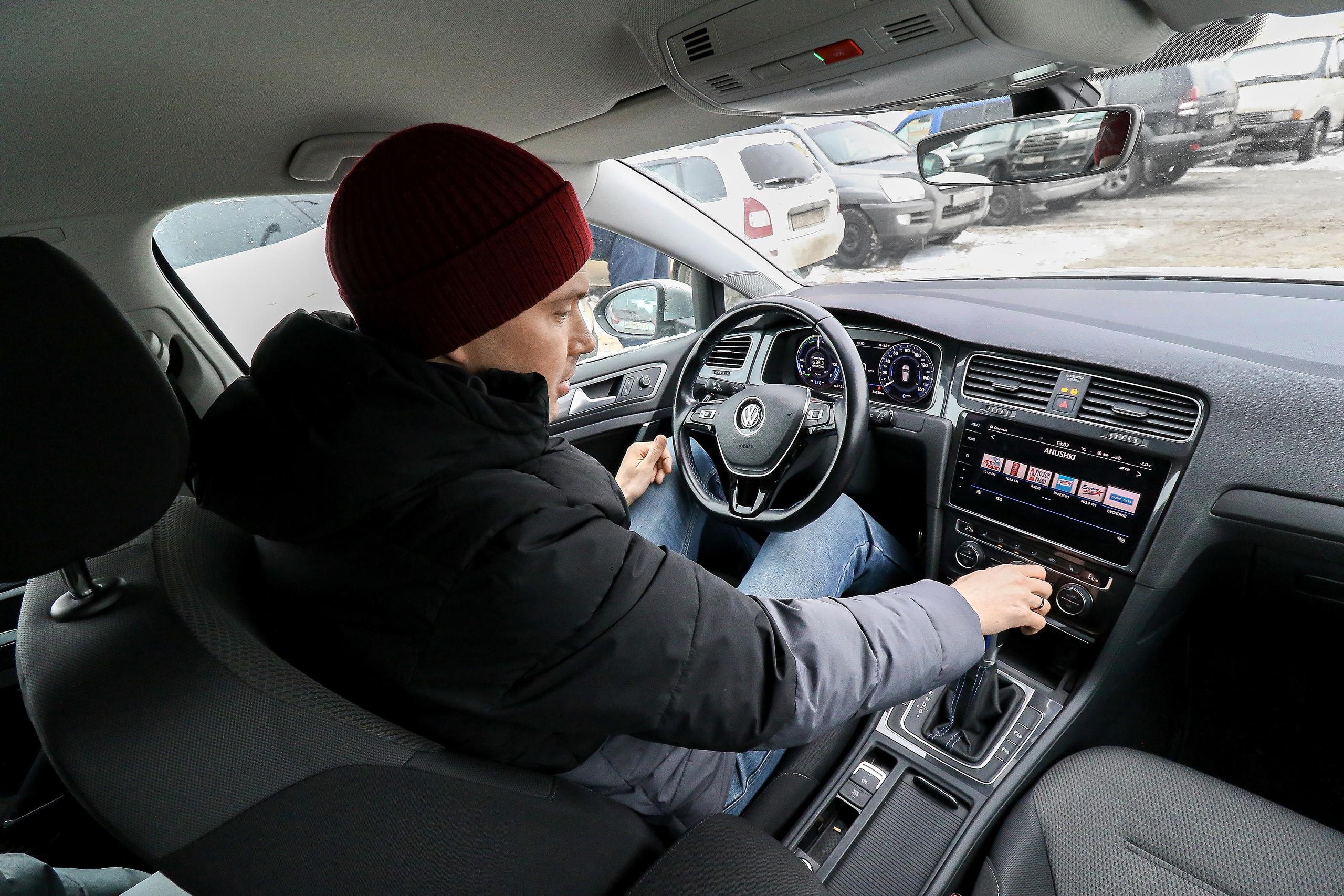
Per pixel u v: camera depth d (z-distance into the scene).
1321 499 1.14
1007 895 1.04
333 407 0.60
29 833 1.37
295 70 0.98
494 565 0.62
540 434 0.69
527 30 0.96
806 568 1.44
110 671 0.59
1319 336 1.29
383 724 0.63
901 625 0.88
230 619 0.66
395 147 0.66
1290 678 1.52
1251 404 1.22
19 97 0.89
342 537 0.65
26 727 1.50
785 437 1.46
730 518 1.53
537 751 0.72
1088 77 1.08
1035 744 1.34
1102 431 1.36
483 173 0.65
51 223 1.34
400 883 0.62
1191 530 1.27
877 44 0.89
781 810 1.31
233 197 1.45
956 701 1.34
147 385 0.58
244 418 0.62
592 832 0.75
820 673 0.77
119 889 1.11
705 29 0.94
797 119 1.36
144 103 0.98
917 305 1.74
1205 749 1.59
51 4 0.70
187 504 0.86
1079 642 1.43
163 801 0.55
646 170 1.97
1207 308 1.46
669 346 2.22
